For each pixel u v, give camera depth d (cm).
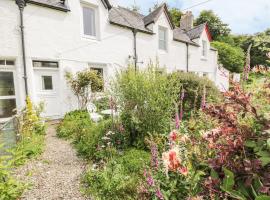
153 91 436
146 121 432
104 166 336
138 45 1141
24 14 732
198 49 1598
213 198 127
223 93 141
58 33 823
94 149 419
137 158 349
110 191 279
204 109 150
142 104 440
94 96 843
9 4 700
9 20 702
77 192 291
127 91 457
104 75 999
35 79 786
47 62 812
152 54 1224
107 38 991
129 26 1077
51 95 828
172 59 1373
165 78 455
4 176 274
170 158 156
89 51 925
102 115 658
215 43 2361
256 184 117
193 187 161
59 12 822
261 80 137
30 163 396
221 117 136
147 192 228
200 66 1636
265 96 129
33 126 579
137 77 455
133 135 446
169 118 433
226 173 119
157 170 236
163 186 214
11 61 730
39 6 766
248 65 143
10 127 425
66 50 848
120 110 478
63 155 438
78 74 845
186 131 227
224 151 132
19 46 727
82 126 575
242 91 133
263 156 116
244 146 131
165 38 1341
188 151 174
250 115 133
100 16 955
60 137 580
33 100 761
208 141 153
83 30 923
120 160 351
